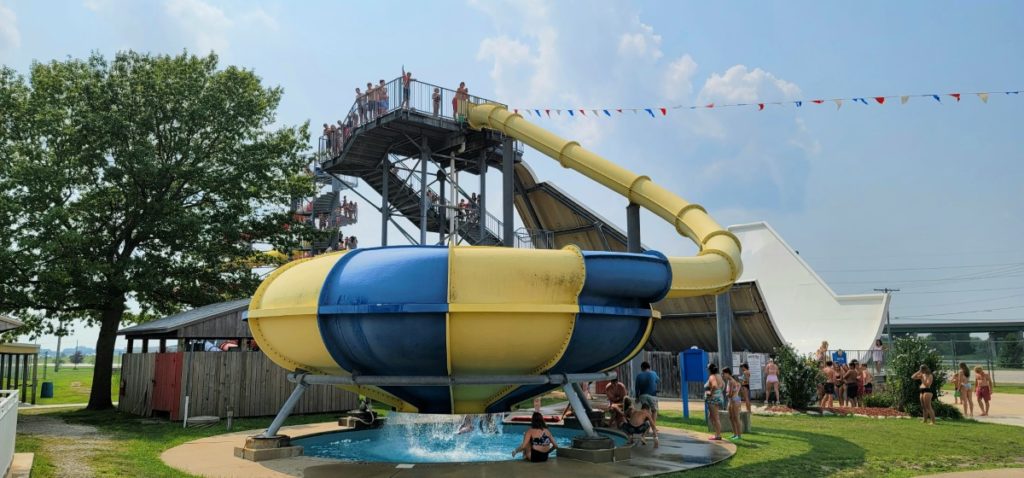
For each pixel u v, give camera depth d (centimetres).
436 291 1188
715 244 1853
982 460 1336
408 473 1134
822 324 3828
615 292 1316
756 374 2877
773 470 1197
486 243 3603
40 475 1137
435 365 1266
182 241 2598
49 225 2283
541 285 1209
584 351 1316
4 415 1016
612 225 3744
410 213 3794
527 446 1263
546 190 3847
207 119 2659
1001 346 5950
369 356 1255
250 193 2784
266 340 1434
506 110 3164
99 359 2612
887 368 2503
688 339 3681
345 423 1838
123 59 2606
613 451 1267
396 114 3084
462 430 1648
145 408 2269
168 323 2245
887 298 3753
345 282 1251
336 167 3625
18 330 2617
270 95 2981
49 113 2402
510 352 1229
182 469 1195
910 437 1655
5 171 2317
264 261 3003
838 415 2248
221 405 2105
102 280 2403
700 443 1515
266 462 1259
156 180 2505
